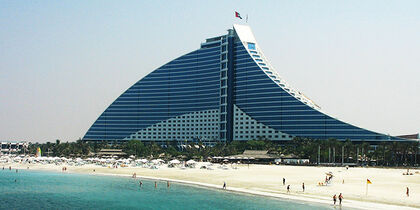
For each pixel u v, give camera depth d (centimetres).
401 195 11675
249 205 10894
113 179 18375
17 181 17912
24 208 11531
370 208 9962
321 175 18100
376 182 15050
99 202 12306
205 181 16312
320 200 11194
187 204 11488
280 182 15250
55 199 12938
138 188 15100
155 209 11056
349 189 12975
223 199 11981
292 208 10300
